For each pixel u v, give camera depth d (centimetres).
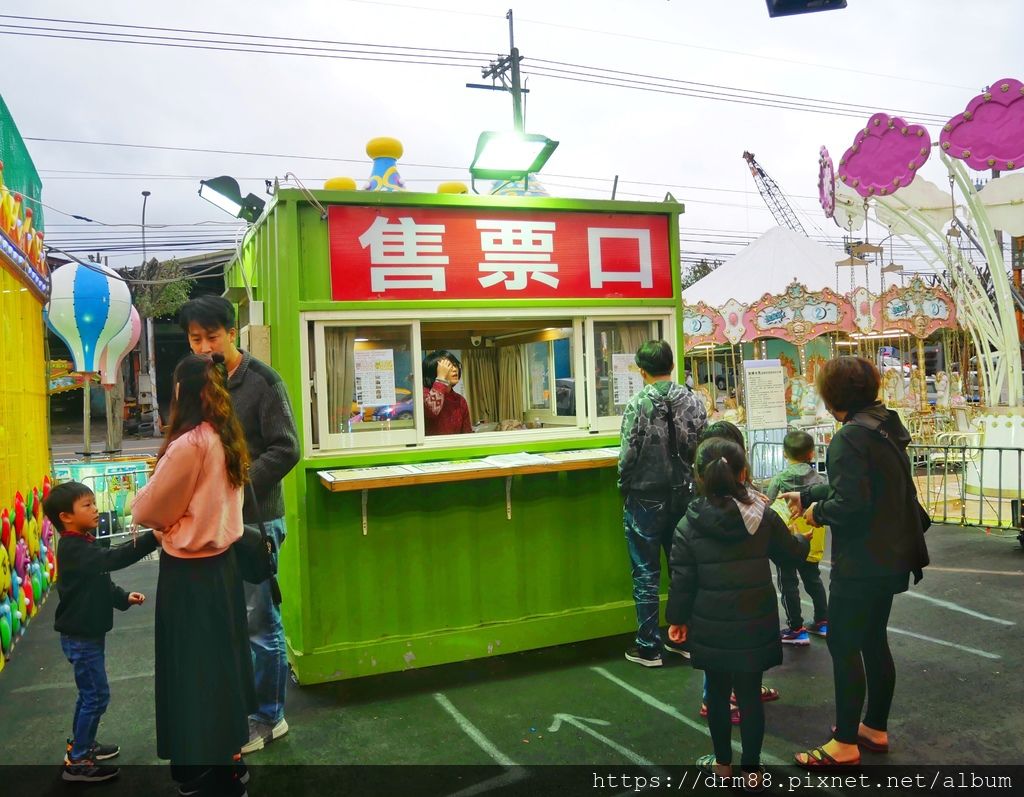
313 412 379
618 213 442
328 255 379
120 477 776
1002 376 761
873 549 277
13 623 447
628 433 383
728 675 275
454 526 400
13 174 536
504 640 409
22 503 499
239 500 261
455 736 318
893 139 620
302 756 303
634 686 366
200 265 2366
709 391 1355
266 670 314
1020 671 376
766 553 272
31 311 577
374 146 438
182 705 243
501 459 404
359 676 379
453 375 473
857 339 1518
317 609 374
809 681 374
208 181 459
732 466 277
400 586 390
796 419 1172
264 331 403
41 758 313
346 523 379
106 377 834
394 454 389
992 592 509
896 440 283
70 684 396
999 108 564
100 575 295
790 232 1450
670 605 278
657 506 384
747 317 1179
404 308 391
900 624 450
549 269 425
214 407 253
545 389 505
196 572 248
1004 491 727
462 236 405
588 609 432
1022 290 1216
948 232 796
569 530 428
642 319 454
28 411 545
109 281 801
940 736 311
